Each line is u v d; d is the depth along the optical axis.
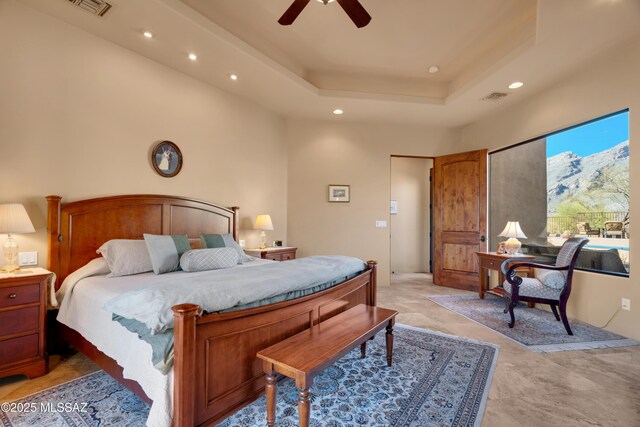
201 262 2.81
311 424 1.67
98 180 2.94
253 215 4.50
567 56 3.17
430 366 2.35
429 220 7.03
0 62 2.41
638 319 2.86
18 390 2.01
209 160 3.91
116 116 3.06
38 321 2.20
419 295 4.70
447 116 5.04
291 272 2.26
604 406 1.84
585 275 3.38
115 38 2.97
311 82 4.32
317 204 5.18
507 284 3.36
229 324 1.55
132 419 1.69
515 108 4.46
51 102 2.66
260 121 4.63
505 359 2.47
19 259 2.48
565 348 2.69
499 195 4.91
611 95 3.14
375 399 1.91
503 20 3.17
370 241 5.35
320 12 3.07
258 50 3.43
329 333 1.92
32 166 2.56
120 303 1.63
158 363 1.33
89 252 2.81
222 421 1.57
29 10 2.54
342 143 5.29
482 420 1.71
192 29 2.82
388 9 3.00
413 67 4.19
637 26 2.68
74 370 2.29
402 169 7.00
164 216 3.37
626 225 3.06
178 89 3.59
